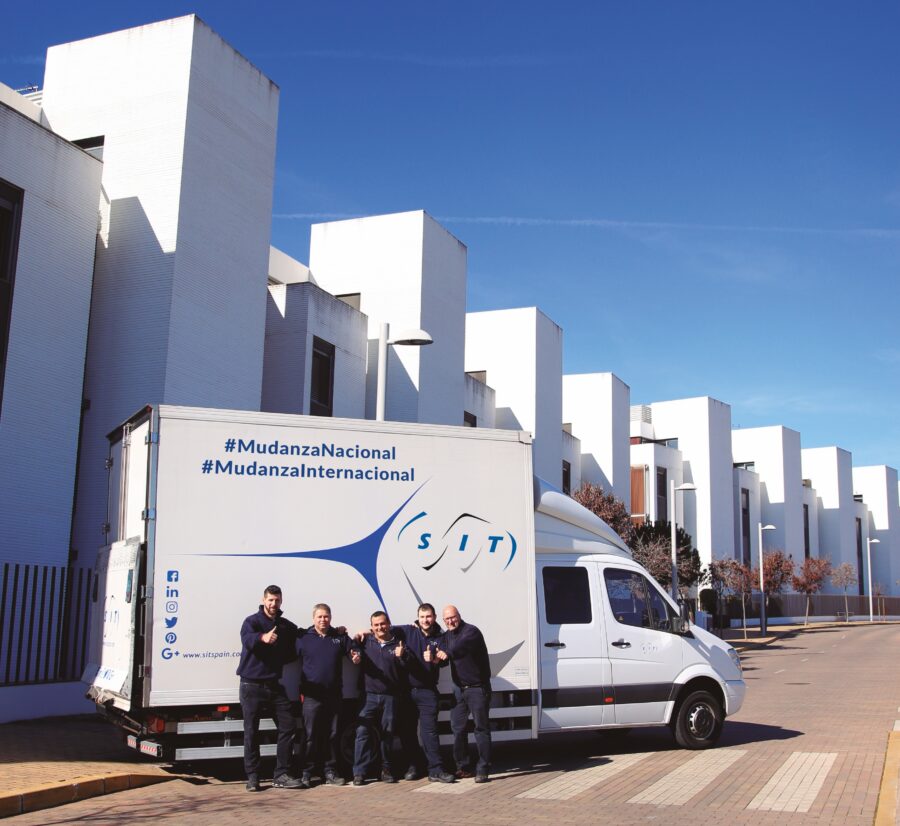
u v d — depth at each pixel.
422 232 27.72
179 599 9.01
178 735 9.05
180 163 18.66
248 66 20.91
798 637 52.09
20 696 13.35
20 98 20.28
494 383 36.84
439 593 9.98
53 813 8.20
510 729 10.20
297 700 9.52
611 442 45.75
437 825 7.66
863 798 8.63
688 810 8.18
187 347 18.53
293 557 9.46
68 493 17.05
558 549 11.16
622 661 11.09
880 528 95.75
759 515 72.81
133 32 19.62
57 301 17.19
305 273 29.02
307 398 22.67
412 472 10.05
